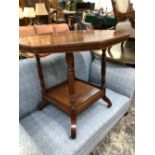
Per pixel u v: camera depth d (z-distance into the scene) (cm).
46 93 99
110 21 408
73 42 62
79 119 98
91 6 526
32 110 103
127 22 145
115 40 74
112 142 114
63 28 207
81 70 129
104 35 79
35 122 95
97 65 134
